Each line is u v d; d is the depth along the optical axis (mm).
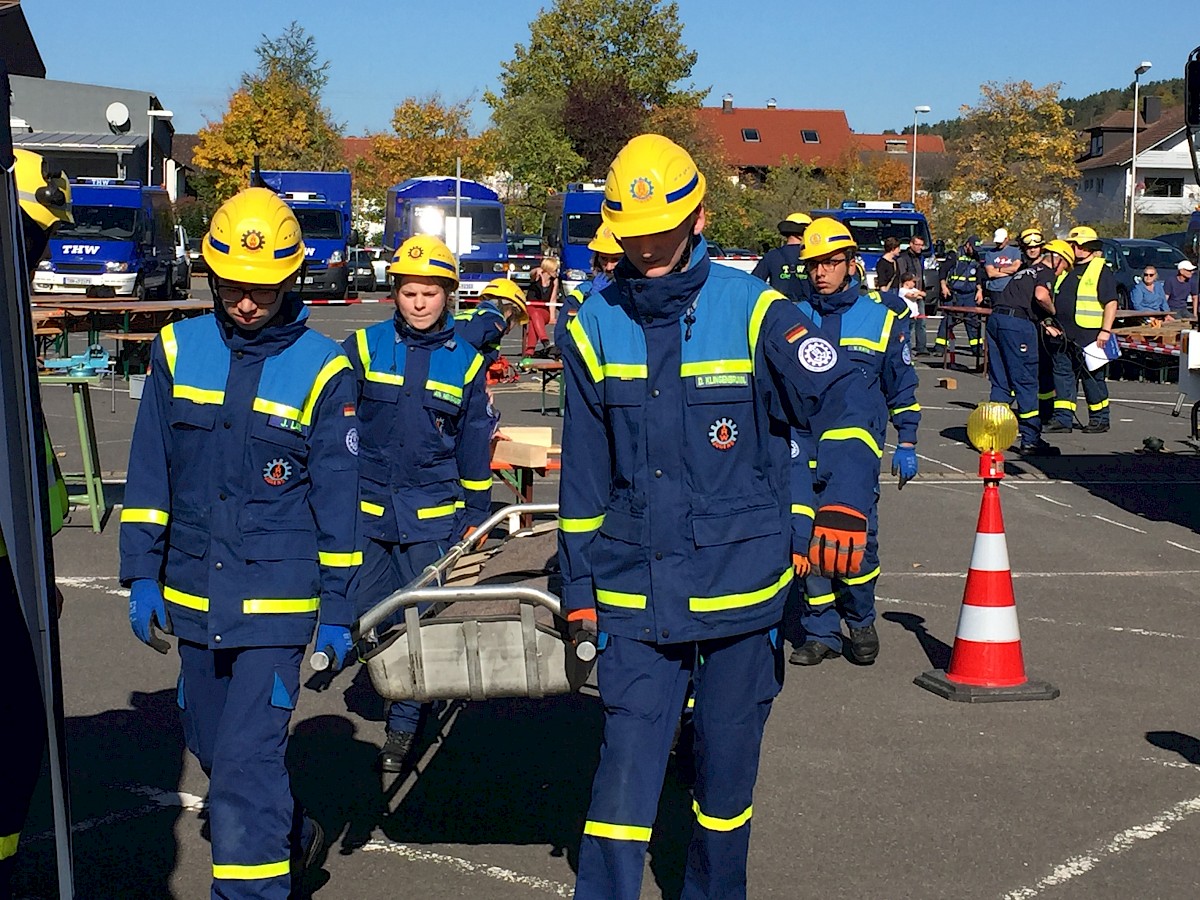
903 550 9914
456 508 5531
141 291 30094
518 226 66125
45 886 4477
